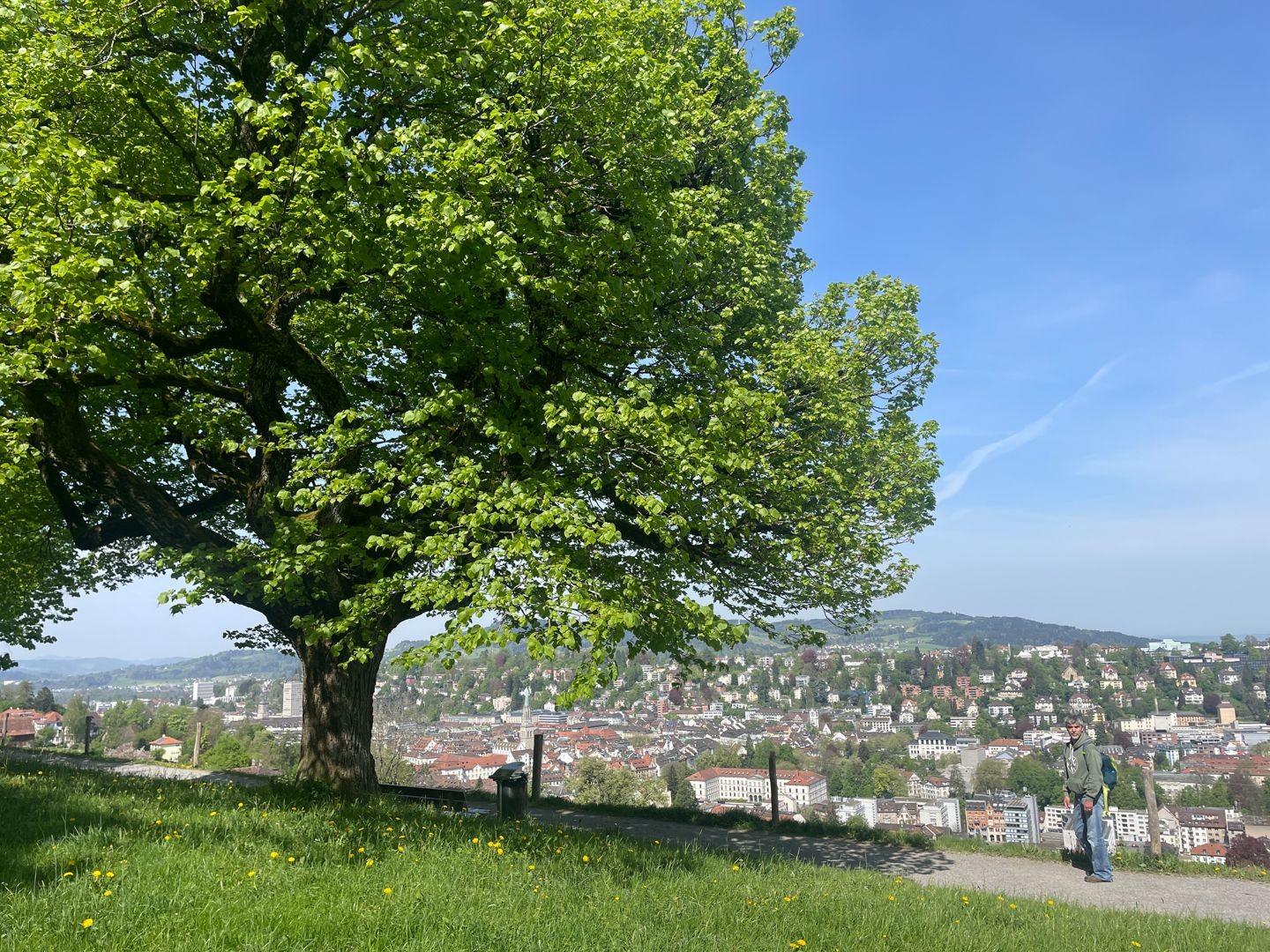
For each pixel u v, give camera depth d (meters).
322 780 12.41
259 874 6.41
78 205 9.09
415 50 10.41
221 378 14.19
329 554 10.27
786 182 15.46
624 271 10.95
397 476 10.37
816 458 13.39
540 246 10.07
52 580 19.58
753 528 13.34
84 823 7.40
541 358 11.55
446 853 8.12
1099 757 12.70
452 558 9.91
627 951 5.75
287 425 10.69
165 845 6.93
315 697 12.77
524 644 8.80
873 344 14.15
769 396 11.54
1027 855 14.50
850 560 13.87
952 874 12.84
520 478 10.73
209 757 46.03
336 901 5.98
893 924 7.58
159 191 11.70
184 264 10.41
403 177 10.12
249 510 12.31
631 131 10.21
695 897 7.72
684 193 11.94
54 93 10.40
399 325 11.80
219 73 12.22
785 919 7.30
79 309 9.38
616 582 10.12
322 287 10.98
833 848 14.70
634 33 11.82
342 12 11.42
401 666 8.77
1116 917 9.04
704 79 14.38
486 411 10.69
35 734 59.38
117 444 14.25
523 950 5.48
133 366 11.77
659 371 12.63
